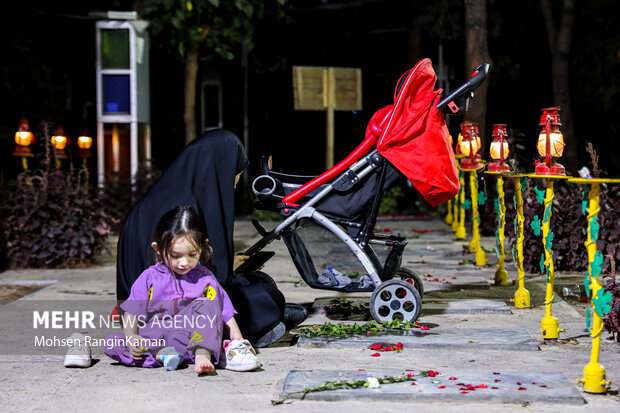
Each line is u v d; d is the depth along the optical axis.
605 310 4.49
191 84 15.02
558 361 5.23
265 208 6.51
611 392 4.57
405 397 4.41
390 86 21.17
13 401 4.47
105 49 12.55
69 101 19.11
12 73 17.27
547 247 5.80
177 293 5.12
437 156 6.00
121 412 4.27
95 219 10.19
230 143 5.69
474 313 6.73
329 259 9.26
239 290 5.59
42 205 9.73
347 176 6.18
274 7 15.11
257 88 21.41
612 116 17.89
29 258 9.70
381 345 5.58
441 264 9.66
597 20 17.03
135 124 12.73
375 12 20.14
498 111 19.08
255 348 5.66
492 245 11.43
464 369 5.02
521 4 17.84
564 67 15.36
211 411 4.27
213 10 14.05
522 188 6.89
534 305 7.09
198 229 5.01
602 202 8.48
